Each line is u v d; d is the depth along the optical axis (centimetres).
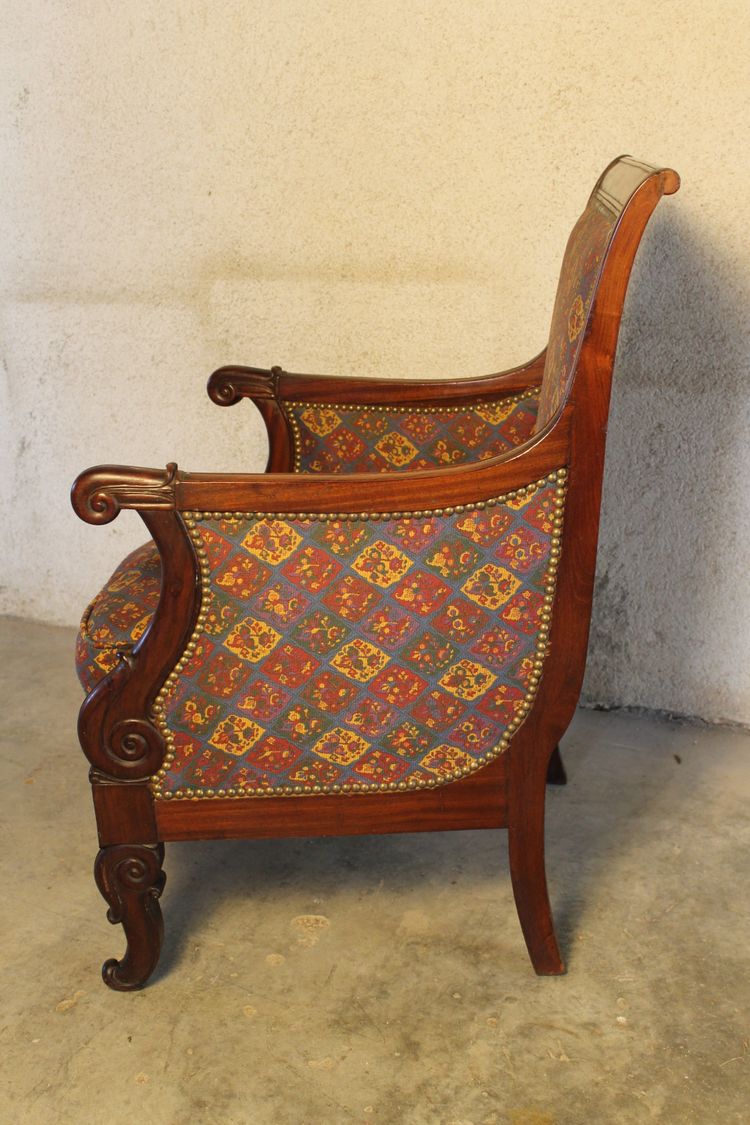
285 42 220
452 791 149
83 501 128
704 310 206
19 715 242
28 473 280
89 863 188
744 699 227
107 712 140
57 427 273
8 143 252
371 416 198
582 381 129
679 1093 136
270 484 130
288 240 235
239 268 241
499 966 160
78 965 162
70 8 235
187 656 137
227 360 250
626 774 212
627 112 201
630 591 229
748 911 171
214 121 232
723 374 209
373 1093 137
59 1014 152
